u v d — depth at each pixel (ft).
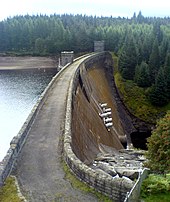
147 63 308.81
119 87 281.95
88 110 170.60
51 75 397.80
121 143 205.26
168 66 255.70
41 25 520.83
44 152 72.84
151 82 272.92
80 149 100.01
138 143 229.04
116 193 51.24
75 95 152.25
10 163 63.16
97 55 329.11
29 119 91.20
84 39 441.68
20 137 74.43
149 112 248.11
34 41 506.48
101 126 177.99
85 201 51.93
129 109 257.14
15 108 242.37
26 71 431.84
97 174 54.65
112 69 336.90
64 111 110.11
